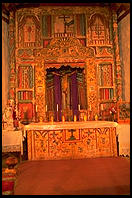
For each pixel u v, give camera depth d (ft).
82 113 29.96
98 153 23.77
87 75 30.35
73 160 22.75
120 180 16.15
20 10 30.83
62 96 30.58
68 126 23.49
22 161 22.81
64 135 23.43
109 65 30.68
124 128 24.82
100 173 17.97
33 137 23.31
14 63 29.63
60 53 30.40
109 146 24.03
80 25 31.12
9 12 29.71
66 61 30.30
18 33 30.48
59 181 16.24
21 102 29.58
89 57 30.60
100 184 15.43
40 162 22.17
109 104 30.12
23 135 23.95
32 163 21.80
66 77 30.86
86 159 23.04
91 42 30.83
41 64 30.19
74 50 30.53
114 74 30.55
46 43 30.60
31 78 30.01
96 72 30.45
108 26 31.24
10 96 28.76
